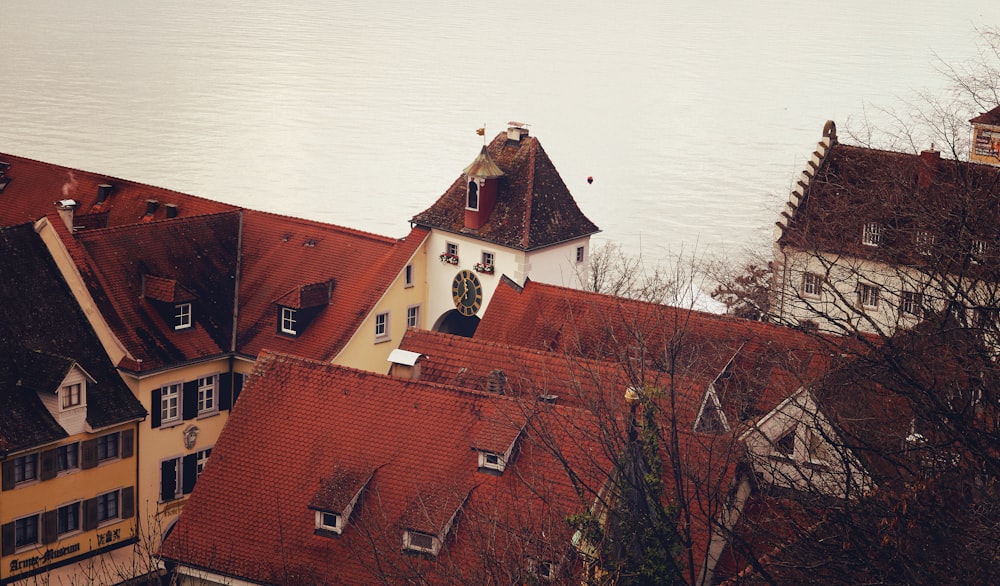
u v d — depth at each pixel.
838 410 39.25
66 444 68.44
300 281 79.38
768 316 46.19
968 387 36.34
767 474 44.31
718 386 49.06
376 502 51.94
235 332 77.81
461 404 53.38
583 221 89.19
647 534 39.97
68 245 72.69
